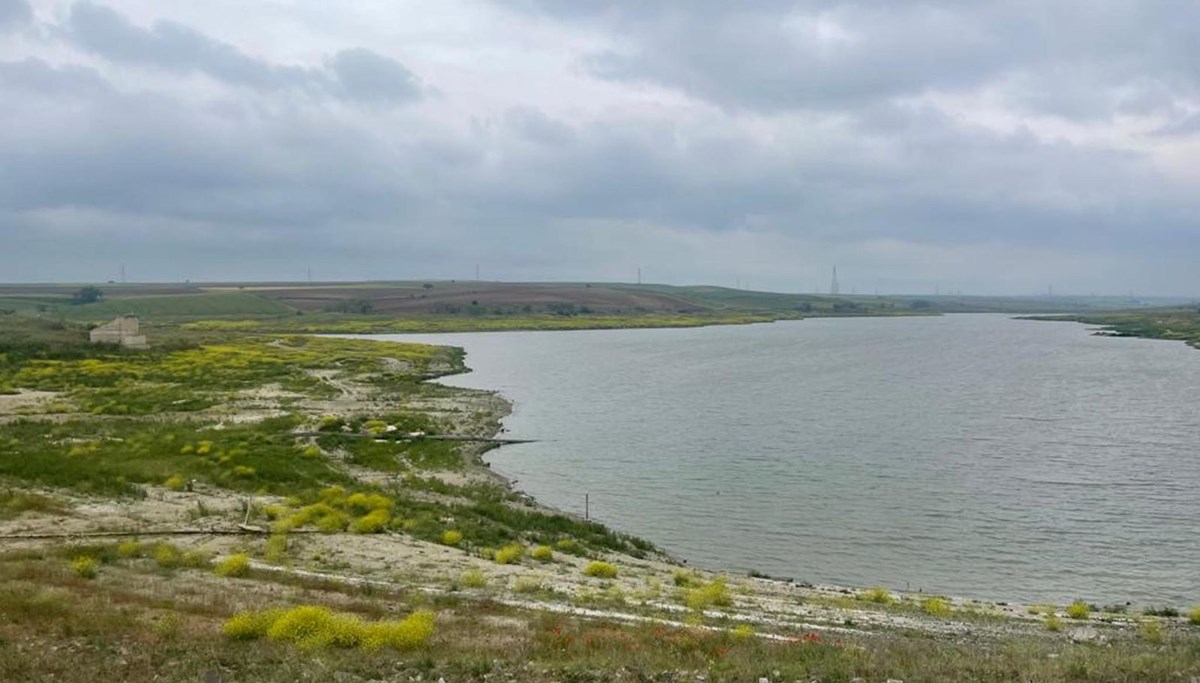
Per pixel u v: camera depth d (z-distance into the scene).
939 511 48.16
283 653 17.80
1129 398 94.19
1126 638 25.31
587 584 29.84
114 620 19.11
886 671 16.89
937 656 18.64
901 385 109.19
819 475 57.44
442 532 36.91
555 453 65.00
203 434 56.22
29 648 16.92
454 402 86.69
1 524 31.45
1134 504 49.34
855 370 129.25
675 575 33.03
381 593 25.55
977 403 91.69
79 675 15.68
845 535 43.78
